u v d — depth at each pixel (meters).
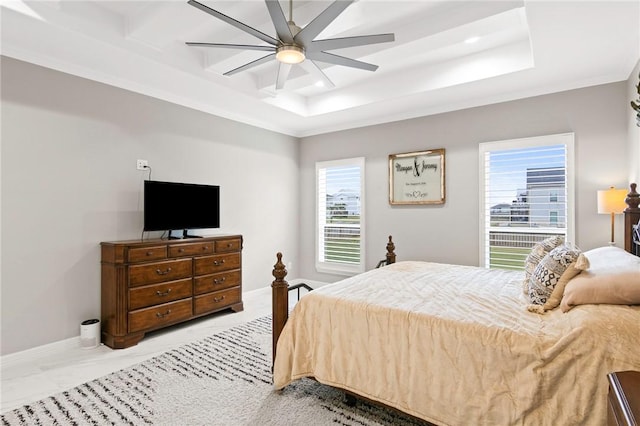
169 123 4.01
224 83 3.73
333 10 1.95
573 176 3.54
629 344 1.42
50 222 3.07
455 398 1.70
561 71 3.26
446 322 1.80
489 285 2.56
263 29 2.94
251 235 5.02
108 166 3.47
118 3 2.69
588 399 1.43
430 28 2.85
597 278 1.72
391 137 4.85
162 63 3.17
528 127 3.80
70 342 3.17
